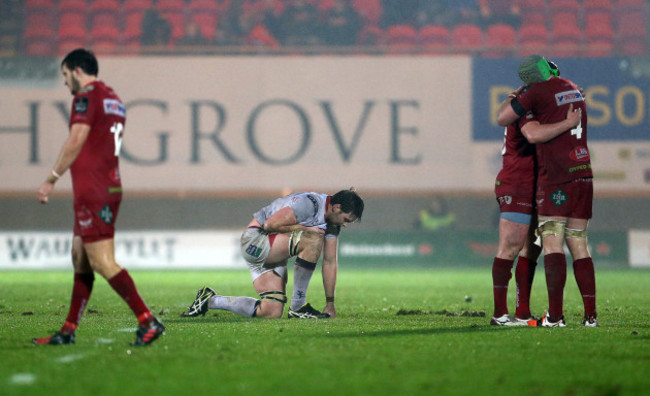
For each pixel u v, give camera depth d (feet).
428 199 272.72
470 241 255.70
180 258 252.62
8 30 281.74
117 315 95.71
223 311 100.01
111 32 282.97
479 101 257.55
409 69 257.55
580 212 77.77
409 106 257.55
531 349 59.93
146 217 272.92
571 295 140.56
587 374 49.29
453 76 257.55
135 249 252.01
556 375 48.85
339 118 257.55
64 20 284.20
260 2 276.00
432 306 114.93
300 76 257.55
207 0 289.12
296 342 63.93
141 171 255.70
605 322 86.99
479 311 105.29
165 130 256.32
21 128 253.85
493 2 289.33
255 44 268.62
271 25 272.10
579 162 77.05
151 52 256.73
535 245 82.84
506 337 67.36
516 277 83.61
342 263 254.06
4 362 53.42
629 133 255.09
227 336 68.28
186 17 287.07
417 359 54.85
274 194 257.14
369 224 273.33
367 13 283.59
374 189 257.55
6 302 120.16
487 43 284.41
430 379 47.34
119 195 61.52
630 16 289.74
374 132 257.75
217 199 273.13
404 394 43.01
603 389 44.57
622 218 270.67
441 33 284.41
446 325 80.28
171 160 256.52
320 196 86.53
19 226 266.98
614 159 255.29
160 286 164.96
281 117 257.14
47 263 248.93
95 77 61.93
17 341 64.90
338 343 63.21
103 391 43.80
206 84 257.14
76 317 63.57
